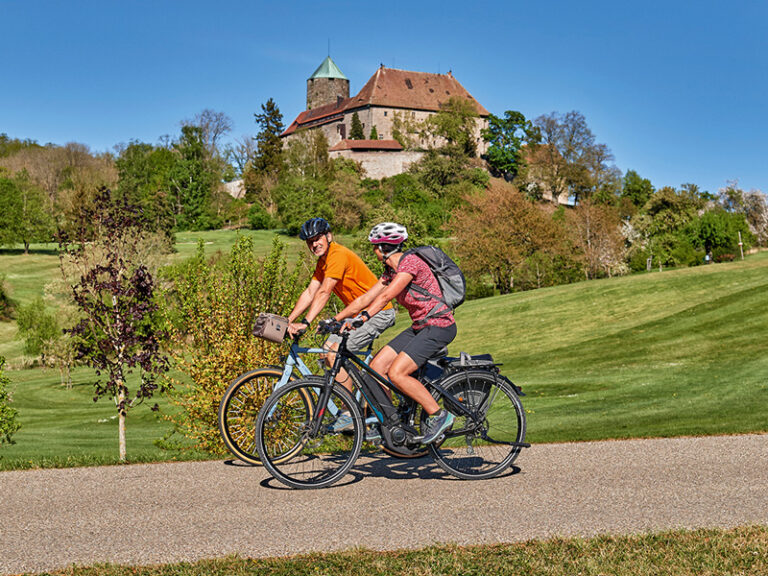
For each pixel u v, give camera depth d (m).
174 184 115.12
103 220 8.93
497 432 5.49
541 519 4.39
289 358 5.33
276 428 5.22
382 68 147.62
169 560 3.75
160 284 9.86
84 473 5.63
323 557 3.76
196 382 9.09
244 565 3.64
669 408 14.84
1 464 6.13
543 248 60.44
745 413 12.26
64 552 3.87
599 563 3.65
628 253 73.25
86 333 8.80
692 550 3.80
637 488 5.07
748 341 25.55
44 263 78.56
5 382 11.88
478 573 3.55
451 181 120.88
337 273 5.59
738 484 5.15
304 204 100.75
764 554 3.72
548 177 122.31
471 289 61.59
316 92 164.75
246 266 9.57
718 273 38.41
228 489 5.09
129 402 8.89
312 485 5.12
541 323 36.12
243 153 135.25
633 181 132.00
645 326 31.19
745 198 92.69
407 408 5.35
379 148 138.38
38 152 120.75
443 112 140.38
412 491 5.03
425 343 5.15
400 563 3.66
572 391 20.52
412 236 62.75
